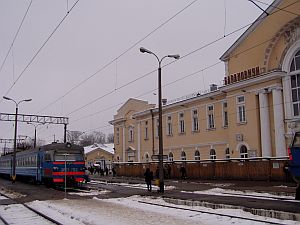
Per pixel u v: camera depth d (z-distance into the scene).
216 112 41.78
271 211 13.53
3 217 14.85
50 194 25.00
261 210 13.93
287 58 33.59
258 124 35.56
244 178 32.06
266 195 19.88
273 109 34.44
